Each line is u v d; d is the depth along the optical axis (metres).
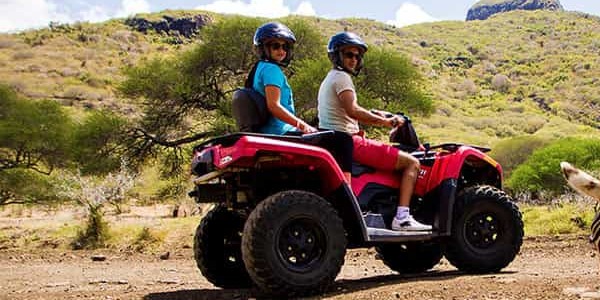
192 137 30.56
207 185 6.78
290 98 6.81
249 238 6.10
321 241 6.32
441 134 80.69
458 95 112.25
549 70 126.19
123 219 22.48
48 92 92.00
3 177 29.75
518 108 105.69
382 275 8.31
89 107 84.50
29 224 21.33
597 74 119.69
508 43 149.88
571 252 10.87
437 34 159.25
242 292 6.88
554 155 29.73
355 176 7.16
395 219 7.17
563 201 18.52
